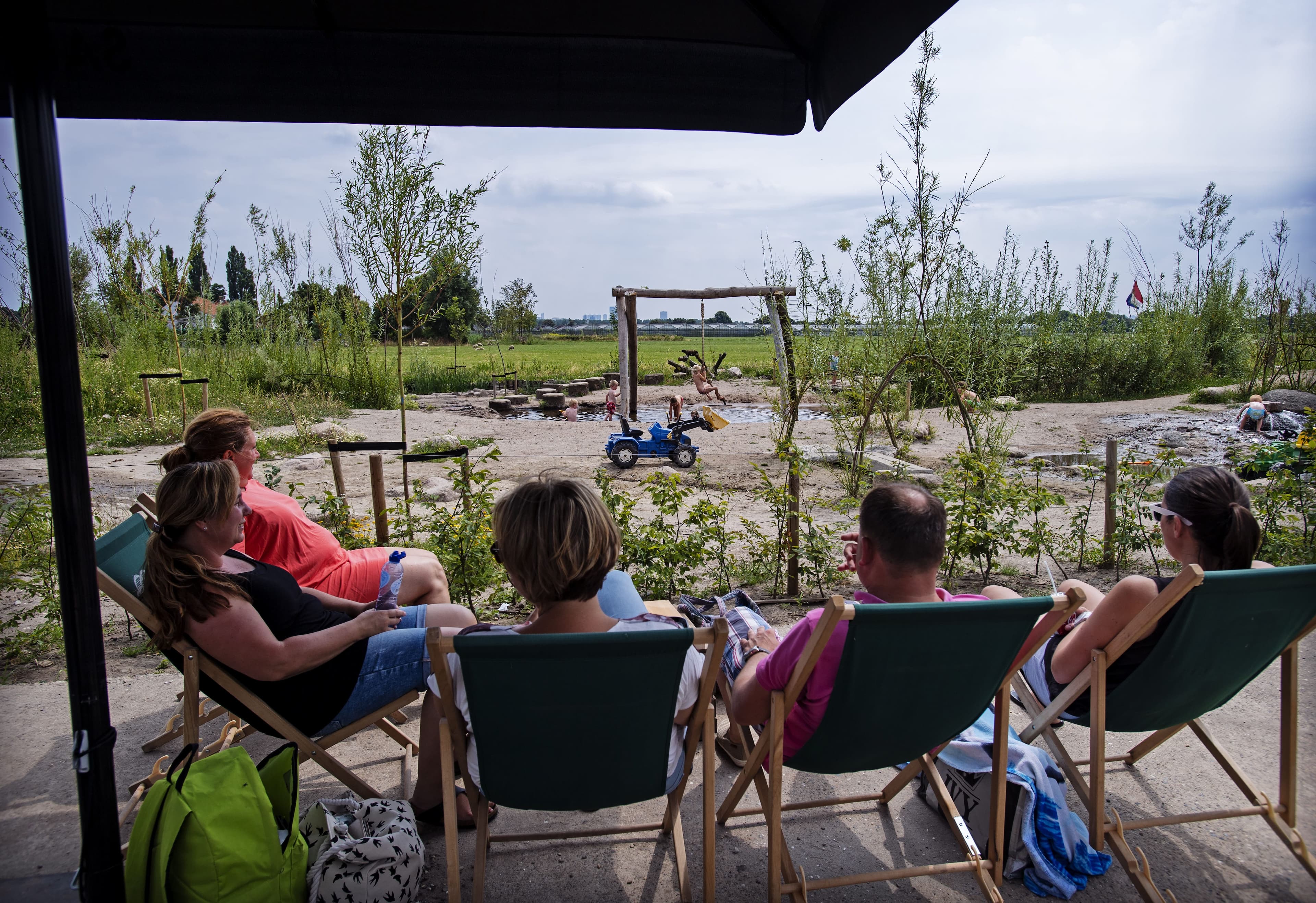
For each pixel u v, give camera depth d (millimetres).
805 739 2355
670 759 2303
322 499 7961
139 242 15008
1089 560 5941
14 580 5023
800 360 10828
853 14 2680
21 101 1745
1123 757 3199
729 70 3049
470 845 2742
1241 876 2584
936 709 2287
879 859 2678
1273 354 16375
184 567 2350
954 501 5445
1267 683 3855
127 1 2586
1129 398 19094
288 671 2438
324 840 2324
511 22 2814
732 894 2502
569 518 2049
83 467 1885
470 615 3029
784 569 5617
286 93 2770
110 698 3750
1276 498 5426
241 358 18797
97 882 2010
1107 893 2512
